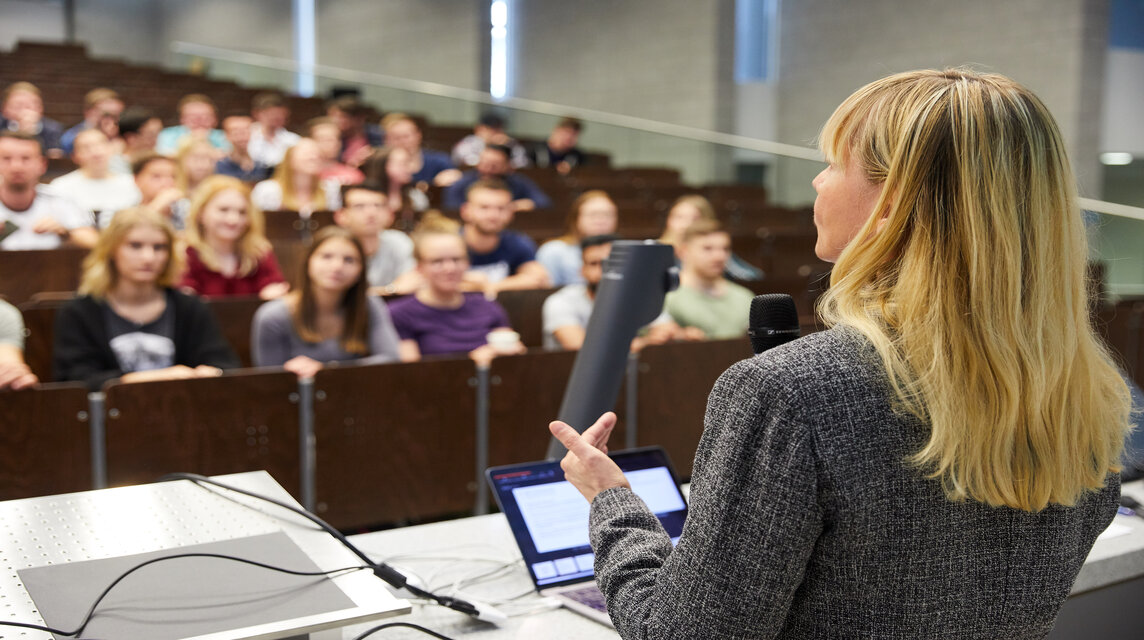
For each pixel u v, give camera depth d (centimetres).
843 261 75
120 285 284
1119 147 690
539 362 298
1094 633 153
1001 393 67
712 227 370
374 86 973
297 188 501
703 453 74
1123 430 79
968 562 70
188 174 495
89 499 113
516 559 136
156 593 90
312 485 270
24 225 409
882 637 69
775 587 68
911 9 780
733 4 867
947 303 68
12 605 87
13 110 664
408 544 141
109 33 1444
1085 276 74
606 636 112
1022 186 69
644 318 126
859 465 67
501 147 585
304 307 303
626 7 940
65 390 238
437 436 286
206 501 115
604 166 797
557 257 434
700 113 877
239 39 1380
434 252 332
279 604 90
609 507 86
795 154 677
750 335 91
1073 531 76
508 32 1078
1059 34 679
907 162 71
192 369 289
